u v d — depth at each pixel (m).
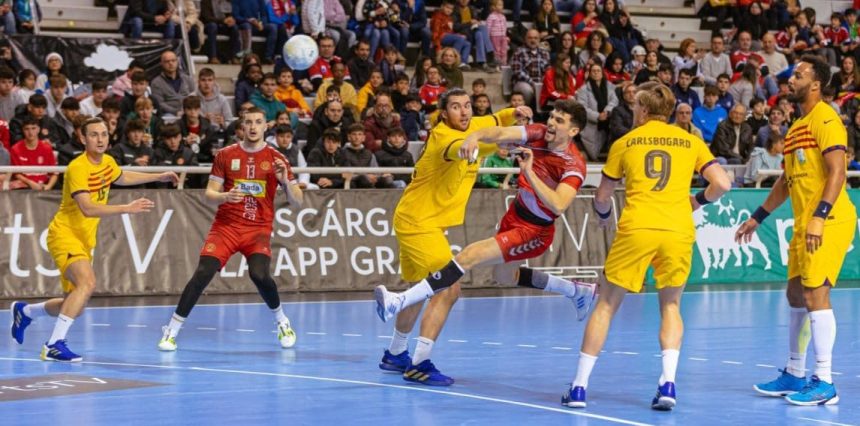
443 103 16.23
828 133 14.75
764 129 37.75
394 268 31.62
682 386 16.23
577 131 15.59
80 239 19.27
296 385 16.05
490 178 33.38
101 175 19.23
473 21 41.62
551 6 43.50
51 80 31.62
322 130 32.78
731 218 35.62
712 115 39.72
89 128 18.91
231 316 25.20
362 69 38.03
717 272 35.34
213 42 38.78
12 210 28.08
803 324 15.34
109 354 19.22
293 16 39.66
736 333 22.66
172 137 29.34
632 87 37.53
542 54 40.94
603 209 15.30
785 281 36.06
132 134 28.75
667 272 14.52
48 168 27.70
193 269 29.59
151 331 22.42
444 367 17.98
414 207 16.67
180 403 14.48
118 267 28.84
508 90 41.84
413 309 17.06
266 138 32.66
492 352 19.73
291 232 30.61
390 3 40.19
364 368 17.80
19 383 16.06
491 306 27.72
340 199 31.28
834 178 14.59
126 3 40.41
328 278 30.81
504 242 15.89
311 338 21.58
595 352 14.46
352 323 24.02
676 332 14.50
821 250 14.84
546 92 39.56
